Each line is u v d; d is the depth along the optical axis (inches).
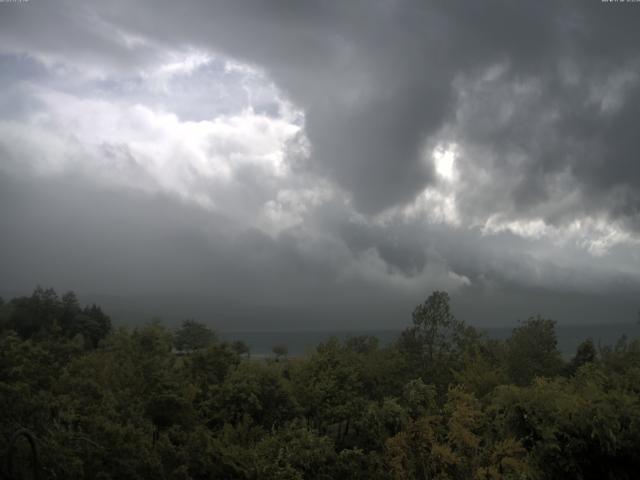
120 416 823.7
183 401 990.4
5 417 608.4
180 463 787.4
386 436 942.4
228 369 1240.2
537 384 906.1
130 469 657.0
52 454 568.1
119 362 1154.7
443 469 837.2
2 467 504.1
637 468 777.6
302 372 1267.2
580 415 780.6
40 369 912.3
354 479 871.1
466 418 840.9
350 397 1153.4
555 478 771.4
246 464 852.0
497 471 782.5
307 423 1096.2
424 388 984.3
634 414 778.8
